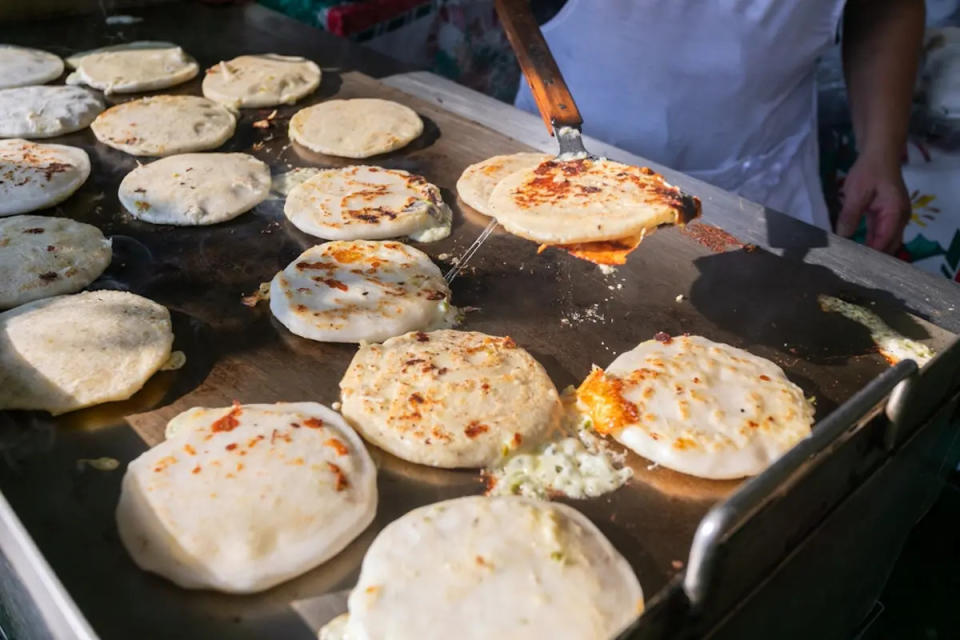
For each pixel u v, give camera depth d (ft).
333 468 1.31
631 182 1.73
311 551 1.20
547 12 3.34
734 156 3.03
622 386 1.51
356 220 2.01
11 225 1.94
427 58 3.88
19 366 1.51
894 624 2.24
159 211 2.05
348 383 1.51
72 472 1.36
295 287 1.77
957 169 3.29
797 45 2.75
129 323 1.64
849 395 1.58
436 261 1.95
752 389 1.52
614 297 1.84
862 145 2.99
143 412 1.49
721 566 0.94
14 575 1.19
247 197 2.13
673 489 1.37
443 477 1.38
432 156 2.40
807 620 1.34
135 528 1.21
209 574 1.16
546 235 1.57
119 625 1.11
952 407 1.47
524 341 1.71
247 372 1.60
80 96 2.58
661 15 2.66
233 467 1.30
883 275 1.91
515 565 1.15
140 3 3.33
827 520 1.17
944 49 3.30
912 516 1.62
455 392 1.49
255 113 2.64
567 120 1.82
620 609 1.11
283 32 3.24
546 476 1.38
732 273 1.92
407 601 1.10
